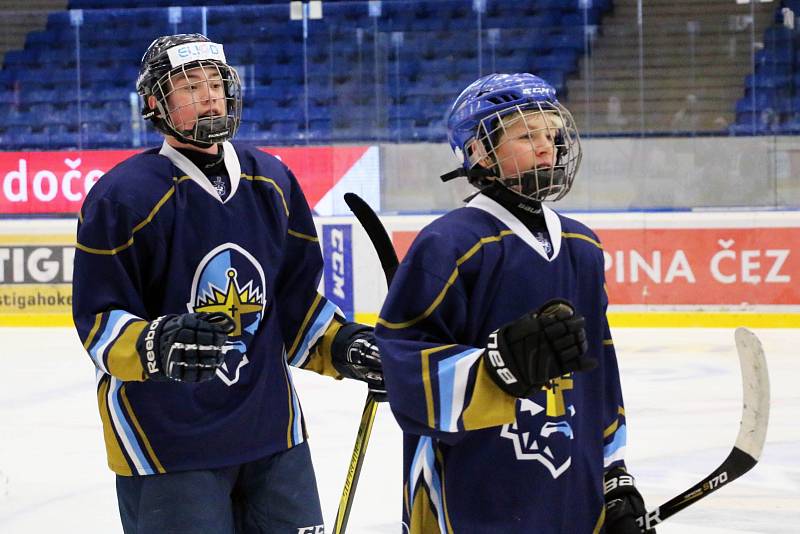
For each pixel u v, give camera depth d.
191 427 7.35
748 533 11.61
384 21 27.38
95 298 7.22
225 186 7.60
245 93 28.45
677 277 26.28
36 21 28.75
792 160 26.11
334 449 15.34
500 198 6.17
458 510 6.07
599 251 6.43
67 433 16.84
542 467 6.04
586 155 26.75
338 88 27.62
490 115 5.98
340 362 7.93
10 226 28.20
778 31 26.31
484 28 27.20
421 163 27.16
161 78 7.34
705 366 21.00
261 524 7.85
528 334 5.31
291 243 8.08
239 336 7.53
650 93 26.69
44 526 12.29
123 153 28.45
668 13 26.45
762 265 25.97
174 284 7.42
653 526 6.35
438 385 5.67
